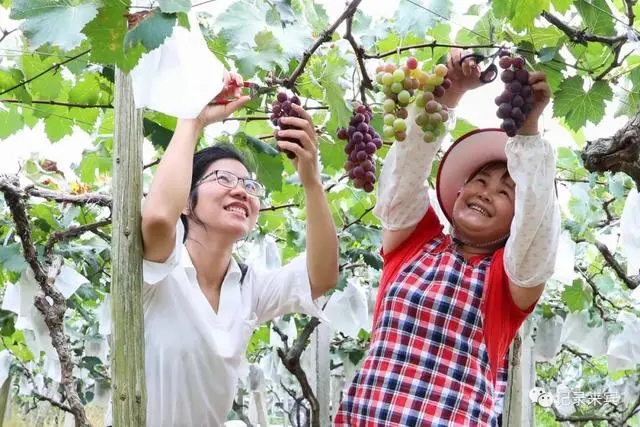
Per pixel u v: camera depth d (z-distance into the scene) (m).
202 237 2.21
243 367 2.47
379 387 2.00
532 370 5.50
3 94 2.96
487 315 2.03
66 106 3.08
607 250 4.12
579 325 5.14
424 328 2.03
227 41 2.09
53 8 1.50
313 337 5.16
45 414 9.28
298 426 7.04
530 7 1.90
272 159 2.81
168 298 2.12
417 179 2.12
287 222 4.45
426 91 1.85
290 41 2.12
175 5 1.47
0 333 4.57
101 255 4.34
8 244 3.73
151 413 2.10
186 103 1.71
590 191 4.27
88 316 5.50
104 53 1.52
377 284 4.97
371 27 2.65
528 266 1.96
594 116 2.16
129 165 1.77
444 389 1.97
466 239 2.16
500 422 3.01
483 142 2.16
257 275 2.39
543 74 1.77
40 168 3.63
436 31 2.62
